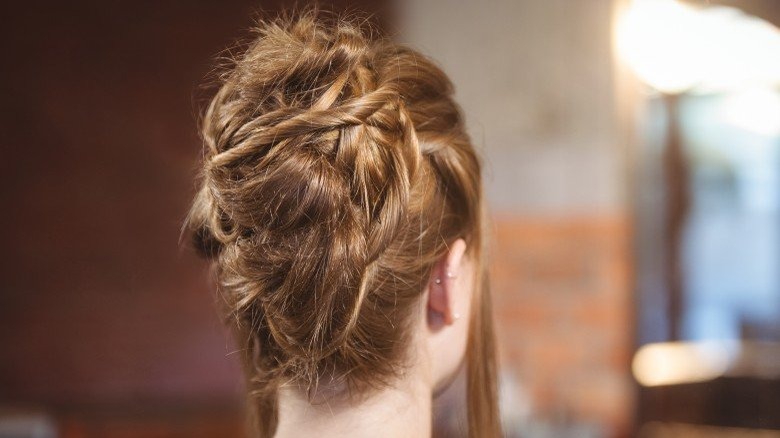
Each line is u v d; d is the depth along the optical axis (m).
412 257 0.61
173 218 2.64
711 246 2.51
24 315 2.61
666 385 2.43
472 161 0.69
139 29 2.64
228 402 2.57
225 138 0.62
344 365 0.61
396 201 0.59
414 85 0.65
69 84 2.63
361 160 0.59
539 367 2.47
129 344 2.63
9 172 2.62
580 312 2.44
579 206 2.44
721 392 2.46
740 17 2.33
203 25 2.62
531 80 2.49
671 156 2.50
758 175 2.50
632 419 2.39
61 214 2.63
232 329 0.69
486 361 0.75
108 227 2.64
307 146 0.59
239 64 0.65
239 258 0.60
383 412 0.62
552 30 2.47
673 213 2.50
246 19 2.59
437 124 0.66
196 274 2.64
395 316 0.61
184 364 2.63
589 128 2.43
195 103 2.61
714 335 2.51
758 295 2.50
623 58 2.40
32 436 2.31
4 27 2.61
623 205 2.40
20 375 2.60
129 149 2.64
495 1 2.53
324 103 0.60
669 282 2.51
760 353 2.47
